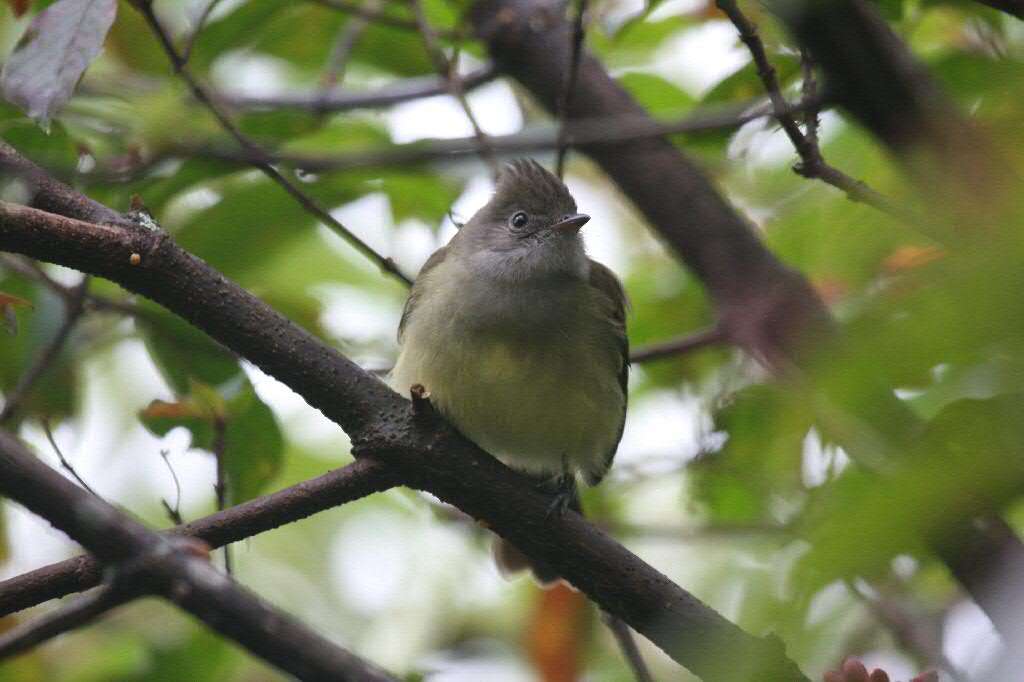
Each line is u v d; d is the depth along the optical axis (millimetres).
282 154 9594
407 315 10742
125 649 11000
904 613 8914
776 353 8859
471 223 10977
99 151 10281
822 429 5289
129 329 10836
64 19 7418
